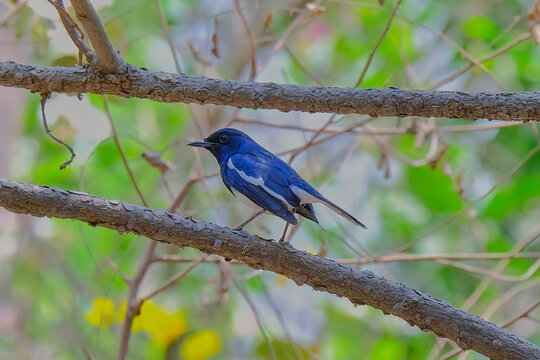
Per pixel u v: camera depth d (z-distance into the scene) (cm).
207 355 1143
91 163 1281
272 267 614
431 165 902
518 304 1241
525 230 1324
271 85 629
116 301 1205
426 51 1398
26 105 1324
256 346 1250
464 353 818
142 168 1310
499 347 592
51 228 1334
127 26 1365
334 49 1460
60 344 1233
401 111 621
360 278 610
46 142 1341
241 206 1290
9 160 1185
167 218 599
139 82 625
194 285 1269
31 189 569
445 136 1312
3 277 1316
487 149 1370
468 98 610
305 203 735
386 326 1281
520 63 1316
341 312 1306
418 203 1352
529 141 1339
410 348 1236
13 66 615
